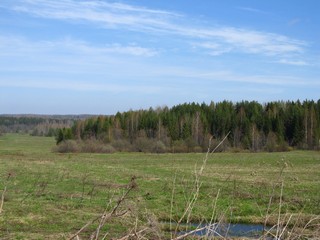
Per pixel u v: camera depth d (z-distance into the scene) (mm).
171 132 71875
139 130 76375
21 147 85188
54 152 69812
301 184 23641
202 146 67312
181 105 84125
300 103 77688
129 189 4328
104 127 78375
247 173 30484
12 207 16438
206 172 31016
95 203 17812
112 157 56719
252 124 69750
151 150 69875
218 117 71875
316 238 4754
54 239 11984
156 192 20094
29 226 13766
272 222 13820
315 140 67812
